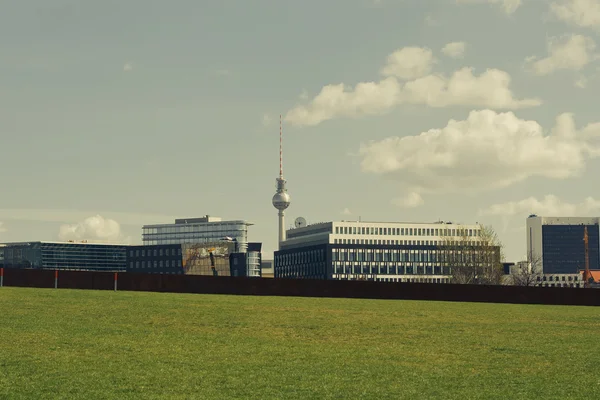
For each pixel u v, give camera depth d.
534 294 70.19
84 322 41.78
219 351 33.50
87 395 24.06
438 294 69.56
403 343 37.62
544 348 36.72
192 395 24.34
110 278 67.06
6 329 38.25
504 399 24.67
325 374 28.42
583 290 70.31
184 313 47.41
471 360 32.66
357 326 44.03
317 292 68.88
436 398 24.66
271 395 24.53
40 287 66.81
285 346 35.62
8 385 25.25
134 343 35.09
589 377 28.78
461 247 187.88
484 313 54.94
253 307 52.88
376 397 24.59
